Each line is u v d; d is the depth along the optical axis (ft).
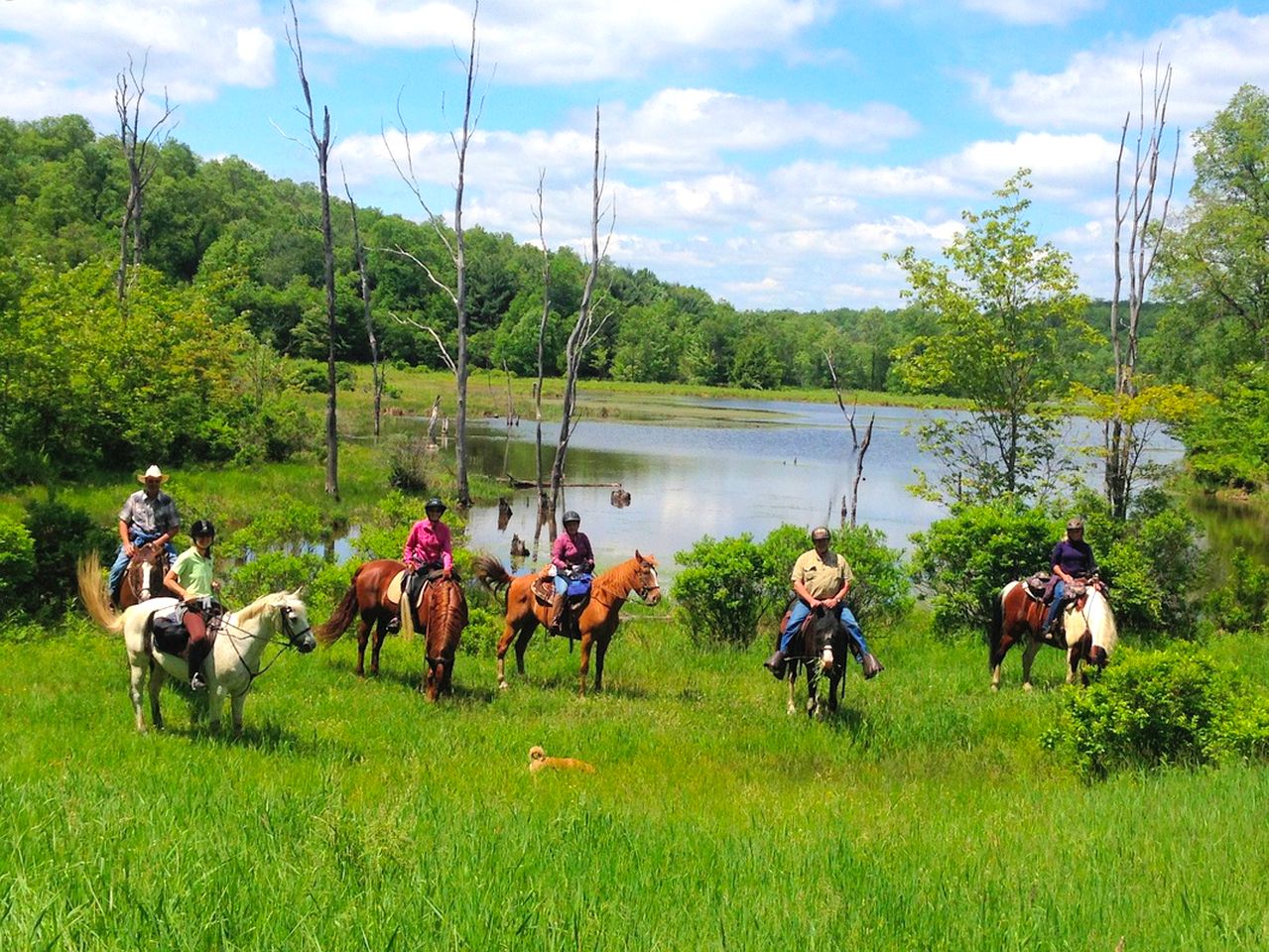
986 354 84.07
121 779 29.35
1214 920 21.94
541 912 18.95
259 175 596.29
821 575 47.16
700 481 161.17
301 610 38.06
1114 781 37.91
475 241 507.71
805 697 52.06
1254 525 136.77
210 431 133.28
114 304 133.28
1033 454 87.15
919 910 21.50
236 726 38.22
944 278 85.35
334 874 20.71
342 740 38.81
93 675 46.85
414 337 379.35
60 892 17.89
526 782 34.35
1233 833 29.09
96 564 39.63
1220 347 173.68
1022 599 54.85
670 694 52.44
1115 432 81.05
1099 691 41.81
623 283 511.81
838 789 36.65
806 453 211.61
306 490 121.08
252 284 372.99
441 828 25.52
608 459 188.03
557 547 52.44
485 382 357.41
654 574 50.11
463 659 57.77
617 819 28.50
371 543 66.90
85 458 116.67
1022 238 83.41
